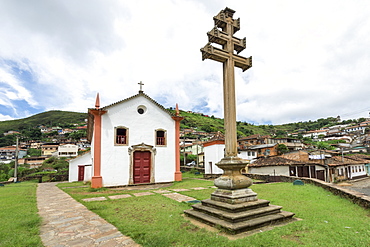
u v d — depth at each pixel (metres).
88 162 24.94
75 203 8.71
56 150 67.88
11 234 4.80
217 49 6.44
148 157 16.42
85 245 4.18
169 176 16.83
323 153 30.92
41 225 5.57
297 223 5.14
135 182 15.62
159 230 4.92
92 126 18.25
